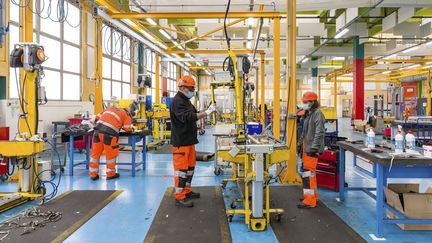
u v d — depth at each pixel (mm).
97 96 7219
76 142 7906
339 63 19438
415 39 11664
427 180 5270
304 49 13094
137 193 4508
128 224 3320
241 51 10938
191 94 3971
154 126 9977
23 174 4180
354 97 12453
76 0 7125
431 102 13898
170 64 18812
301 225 3283
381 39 11773
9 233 3051
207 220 3432
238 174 4957
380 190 2994
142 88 8789
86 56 9602
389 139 10719
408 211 3088
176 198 3945
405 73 20859
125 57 12391
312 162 3807
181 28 11203
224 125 5809
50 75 7887
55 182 5184
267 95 24969
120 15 6238
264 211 3334
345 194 4477
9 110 6219
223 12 6281
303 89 27641
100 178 5473
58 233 3062
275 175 5613
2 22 4434
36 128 4152
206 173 5945
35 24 7168
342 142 4090
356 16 8430
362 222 3389
